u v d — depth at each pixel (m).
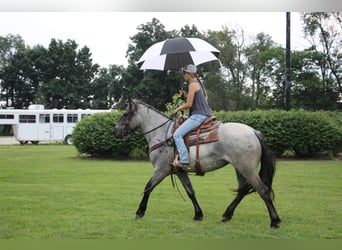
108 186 10.07
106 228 6.18
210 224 6.40
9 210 7.39
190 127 6.29
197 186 10.07
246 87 49.94
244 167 5.95
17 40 65.12
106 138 17.09
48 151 22.30
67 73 53.94
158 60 7.45
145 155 17.28
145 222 6.52
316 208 7.54
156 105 43.12
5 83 56.12
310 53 39.28
